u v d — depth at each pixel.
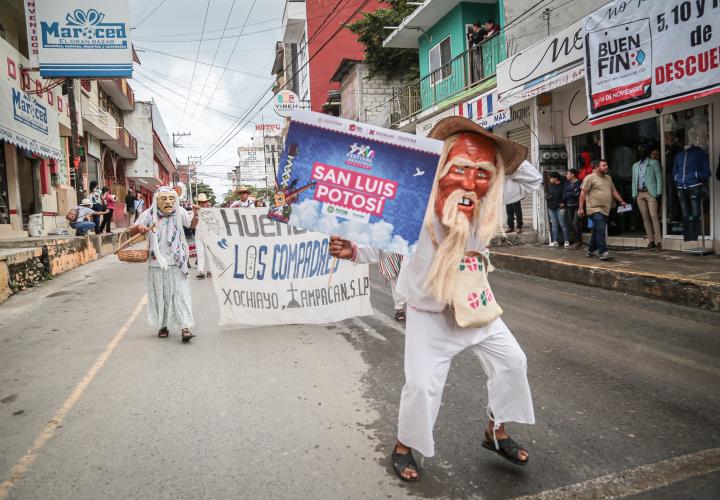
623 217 10.48
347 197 2.40
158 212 5.46
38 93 14.44
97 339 5.70
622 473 2.70
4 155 14.25
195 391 4.02
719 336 5.02
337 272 5.84
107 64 14.37
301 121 2.38
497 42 13.77
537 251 10.43
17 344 5.58
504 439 2.80
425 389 2.53
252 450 3.04
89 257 14.04
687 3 7.16
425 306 2.53
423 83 18.78
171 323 5.59
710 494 2.49
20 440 3.24
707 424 3.21
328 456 2.96
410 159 2.38
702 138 8.54
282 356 4.89
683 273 6.87
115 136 27.47
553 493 2.54
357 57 31.78
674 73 7.45
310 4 31.44
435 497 2.53
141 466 2.88
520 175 2.68
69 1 14.14
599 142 10.89
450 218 2.40
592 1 12.52
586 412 3.45
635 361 4.41
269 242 5.80
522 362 2.61
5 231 13.67
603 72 8.69
